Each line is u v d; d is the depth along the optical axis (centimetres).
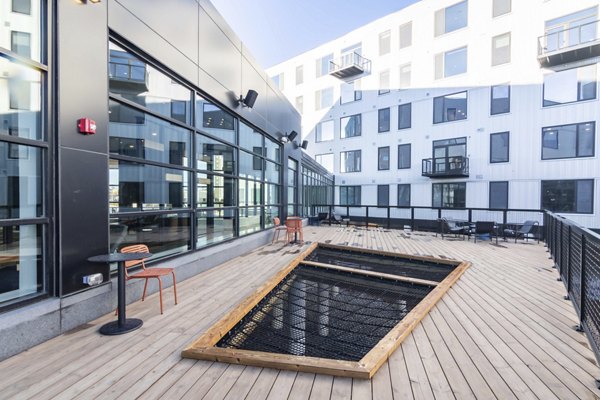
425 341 276
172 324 304
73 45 296
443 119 1471
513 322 320
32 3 269
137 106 390
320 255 781
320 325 414
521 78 1252
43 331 264
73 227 295
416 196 1559
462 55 1412
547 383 211
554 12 1176
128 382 208
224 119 620
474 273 529
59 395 194
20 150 263
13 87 258
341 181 1886
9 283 254
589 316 279
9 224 252
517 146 1261
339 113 1898
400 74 1623
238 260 617
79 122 302
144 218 405
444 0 1462
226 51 608
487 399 194
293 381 211
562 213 1168
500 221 1298
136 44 375
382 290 532
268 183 891
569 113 1153
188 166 496
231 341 309
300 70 2127
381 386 206
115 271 354
